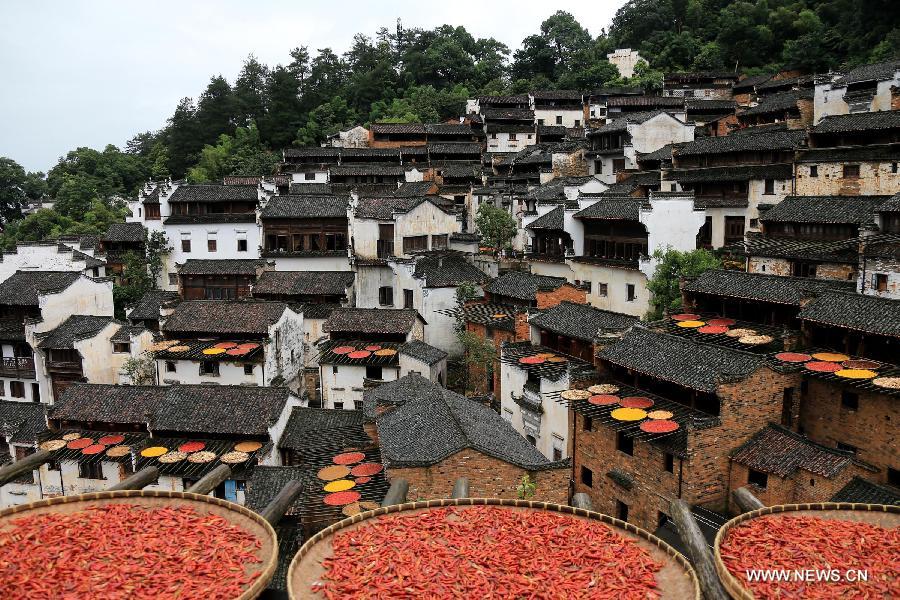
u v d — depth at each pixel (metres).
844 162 52.72
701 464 32.38
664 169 65.88
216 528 13.91
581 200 63.00
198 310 57.00
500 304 58.81
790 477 30.84
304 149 107.56
